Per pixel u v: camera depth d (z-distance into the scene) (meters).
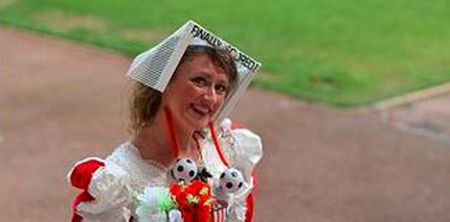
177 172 4.88
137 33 17.77
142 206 4.71
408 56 16.47
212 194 4.99
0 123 12.85
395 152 11.91
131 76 4.78
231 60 4.89
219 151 5.19
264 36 17.67
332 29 18.16
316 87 14.58
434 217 10.11
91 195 4.67
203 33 4.82
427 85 14.81
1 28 18.05
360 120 13.09
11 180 10.87
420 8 19.88
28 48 16.75
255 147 5.40
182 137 4.90
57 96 14.09
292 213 10.15
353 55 16.50
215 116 5.04
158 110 4.83
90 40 17.09
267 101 13.78
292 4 19.98
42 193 10.53
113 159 4.82
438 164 11.53
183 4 19.92
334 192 10.69
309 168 11.34
